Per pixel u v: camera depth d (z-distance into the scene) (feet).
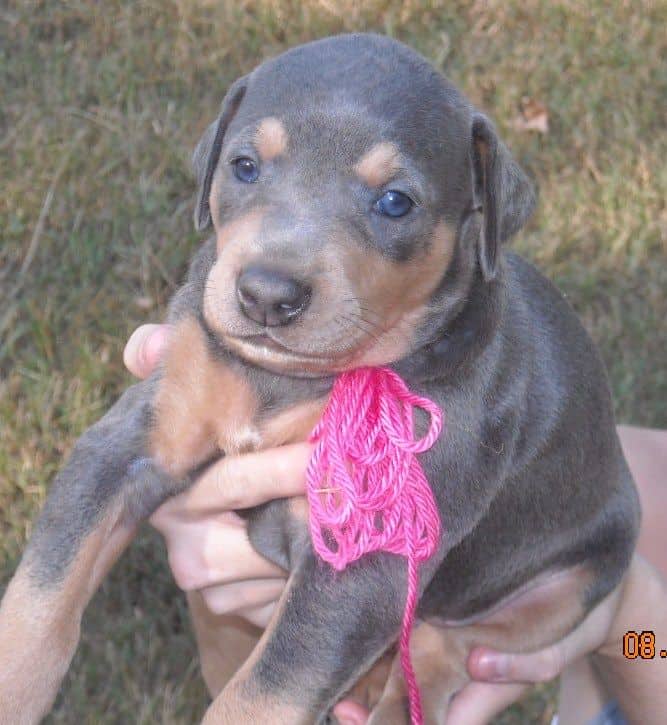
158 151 2.97
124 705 2.37
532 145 3.25
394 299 1.78
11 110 3.01
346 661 1.78
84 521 1.84
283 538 1.92
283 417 1.85
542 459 1.97
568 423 2.00
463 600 2.01
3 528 2.46
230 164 1.80
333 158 1.74
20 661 1.76
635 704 2.23
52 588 1.81
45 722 2.34
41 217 2.82
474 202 1.85
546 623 2.06
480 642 2.05
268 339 1.70
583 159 3.29
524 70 3.40
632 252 3.13
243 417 1.86
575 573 2.08
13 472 2.49
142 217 2.86
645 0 3.68
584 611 2.08
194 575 1.98
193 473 1.90
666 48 3.59
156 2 3.30
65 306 2.72
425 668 2.03
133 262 2.80
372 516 1.77
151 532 2.50
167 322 1.91
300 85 1.76
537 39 3.51
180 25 3.26
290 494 1.85
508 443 1.89
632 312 3.04
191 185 2.93
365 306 1.74
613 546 2.10
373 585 1.78
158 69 3.17
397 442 1.75
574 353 2.03
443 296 1.82
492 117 3.27
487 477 1.85
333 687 1.77
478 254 1.86
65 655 1.80
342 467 1.75
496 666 2.01
